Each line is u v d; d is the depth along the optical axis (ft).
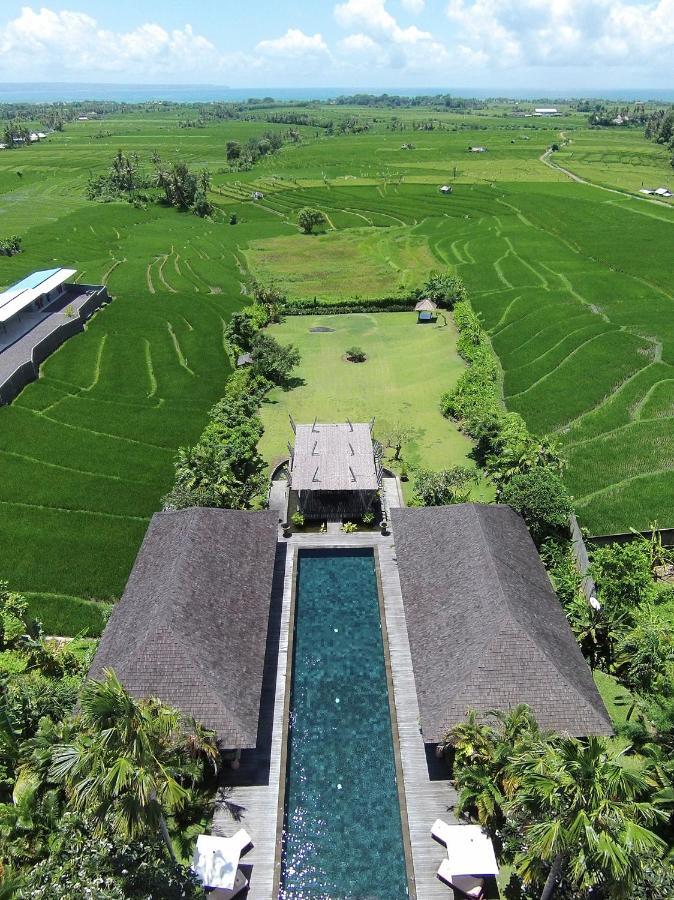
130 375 265.95
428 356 291.79
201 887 88.69
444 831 96.84
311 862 97.66
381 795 107.34
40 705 108.99
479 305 341.62
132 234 523.29
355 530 171.83
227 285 401.90
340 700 124.47
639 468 196.13
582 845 70.18
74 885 77.00
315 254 472.44
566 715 104.68
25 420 225.56
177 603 117.19
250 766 110.42
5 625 133.49
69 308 319.27
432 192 640.99
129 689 106.32
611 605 135.64
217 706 104.88
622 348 276.21
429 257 445.78
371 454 181.68
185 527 138.00
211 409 234.58
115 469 199.31
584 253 425.28
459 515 145.07
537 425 223.92
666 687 114.93
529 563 138.21
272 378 267.80
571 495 183.32
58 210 587.68
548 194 602.03
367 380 268.62
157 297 364.99
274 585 152.05
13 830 91.04
